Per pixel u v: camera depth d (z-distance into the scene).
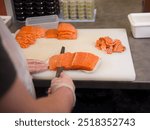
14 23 1.49
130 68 1.01
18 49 0.82
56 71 1.00
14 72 0.57
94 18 1.50
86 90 1.42
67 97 0.75
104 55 1.10
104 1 1.79
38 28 1.31
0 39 0.60
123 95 1.41
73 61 1.02
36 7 1.46
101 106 1.37
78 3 1.44
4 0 1.46
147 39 1.23
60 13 1.55
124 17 1.51
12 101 0.55
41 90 1.17
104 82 0.99
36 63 1.04
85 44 1.20
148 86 0.96
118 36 1.25
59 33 1.26
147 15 1.29
